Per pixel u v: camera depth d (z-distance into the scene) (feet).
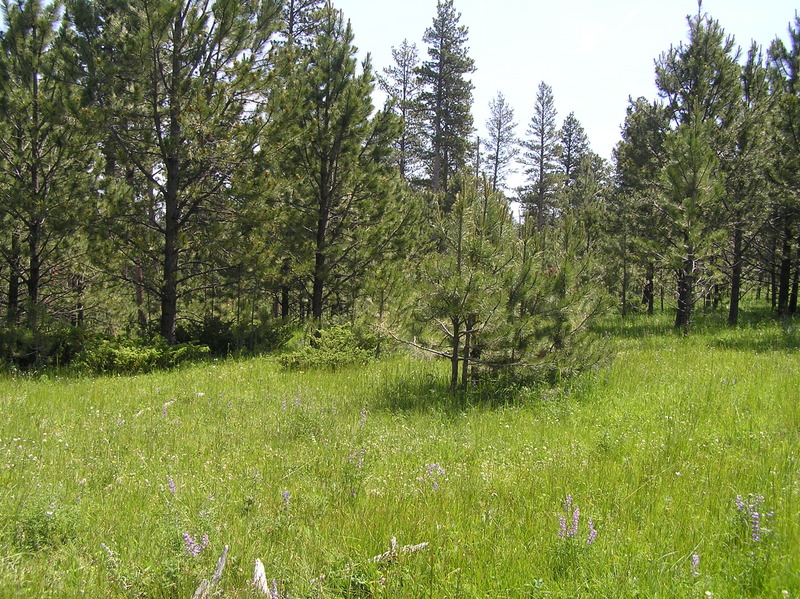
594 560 13.01
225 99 52.54
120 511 16.75
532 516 15.83
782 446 21.45
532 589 12.12
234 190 51.47
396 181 72.69
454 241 33.63
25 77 55.57
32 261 56.85
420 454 22.90
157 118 51.06
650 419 26.53
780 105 57.57
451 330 35.06
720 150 67.05
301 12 97.35
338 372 43.91
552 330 34.27
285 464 21.31
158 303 68.69
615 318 83.82
